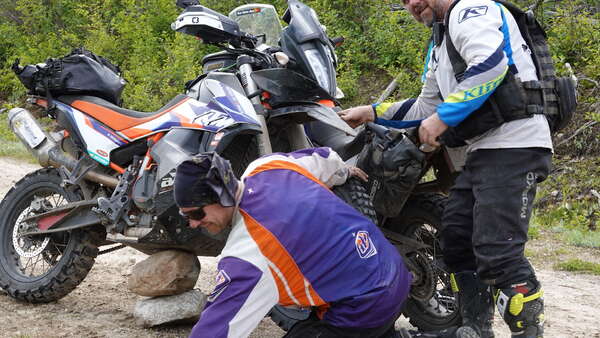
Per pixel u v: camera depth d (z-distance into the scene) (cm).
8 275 502
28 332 430
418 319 437
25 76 484
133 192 433
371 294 287
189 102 429
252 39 447
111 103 475
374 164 380
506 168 334
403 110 417
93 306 493
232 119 404
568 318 523
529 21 350
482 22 332
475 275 369
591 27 1237
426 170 400
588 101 1173
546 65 348
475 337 344
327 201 291
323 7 1622
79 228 479
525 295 337
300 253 277
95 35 1920
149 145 432
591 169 1075
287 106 411
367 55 1578
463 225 364
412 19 1483
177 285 440
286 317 429
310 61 418
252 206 280
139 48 1739
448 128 354
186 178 275
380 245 300
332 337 292
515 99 331
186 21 429
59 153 493
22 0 2078
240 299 269
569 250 795
